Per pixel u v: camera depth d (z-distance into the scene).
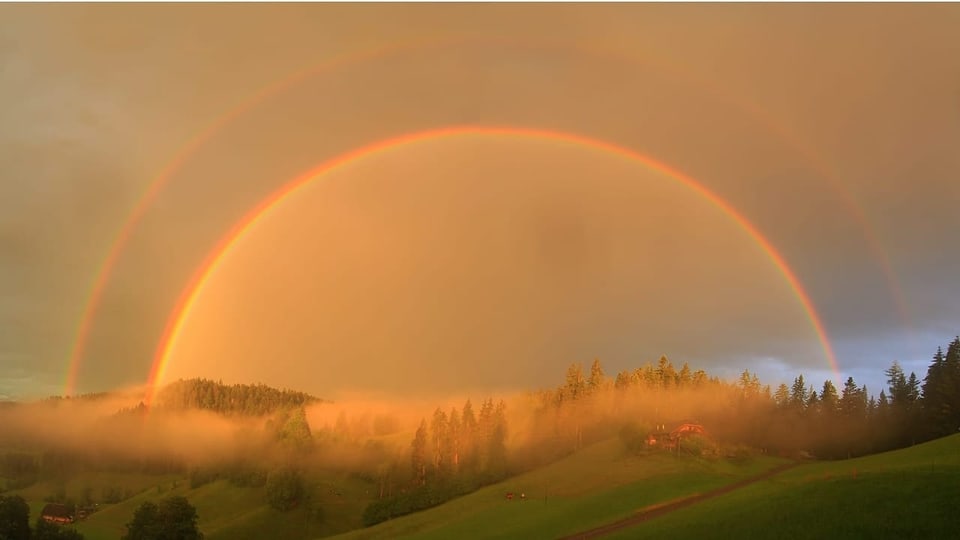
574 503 129.25
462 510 144.88
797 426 186.62
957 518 68.62
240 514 194.88
